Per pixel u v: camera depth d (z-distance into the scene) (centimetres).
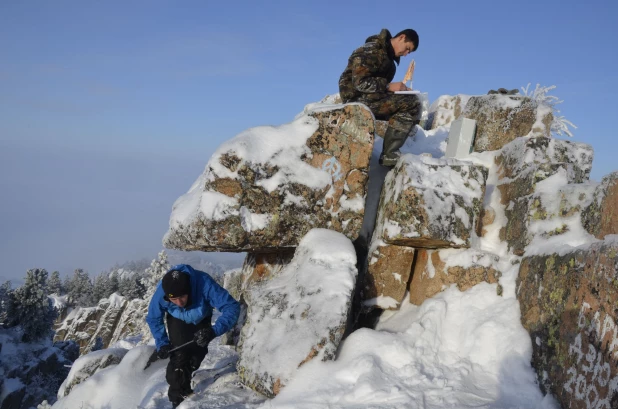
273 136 510
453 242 460
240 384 454
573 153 495
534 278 397
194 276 465
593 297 314
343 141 523
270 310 465
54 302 7194
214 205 486
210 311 480
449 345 421
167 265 3575
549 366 352
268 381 412
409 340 422
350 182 524
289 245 513
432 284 478
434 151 695
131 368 524
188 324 464
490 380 382
